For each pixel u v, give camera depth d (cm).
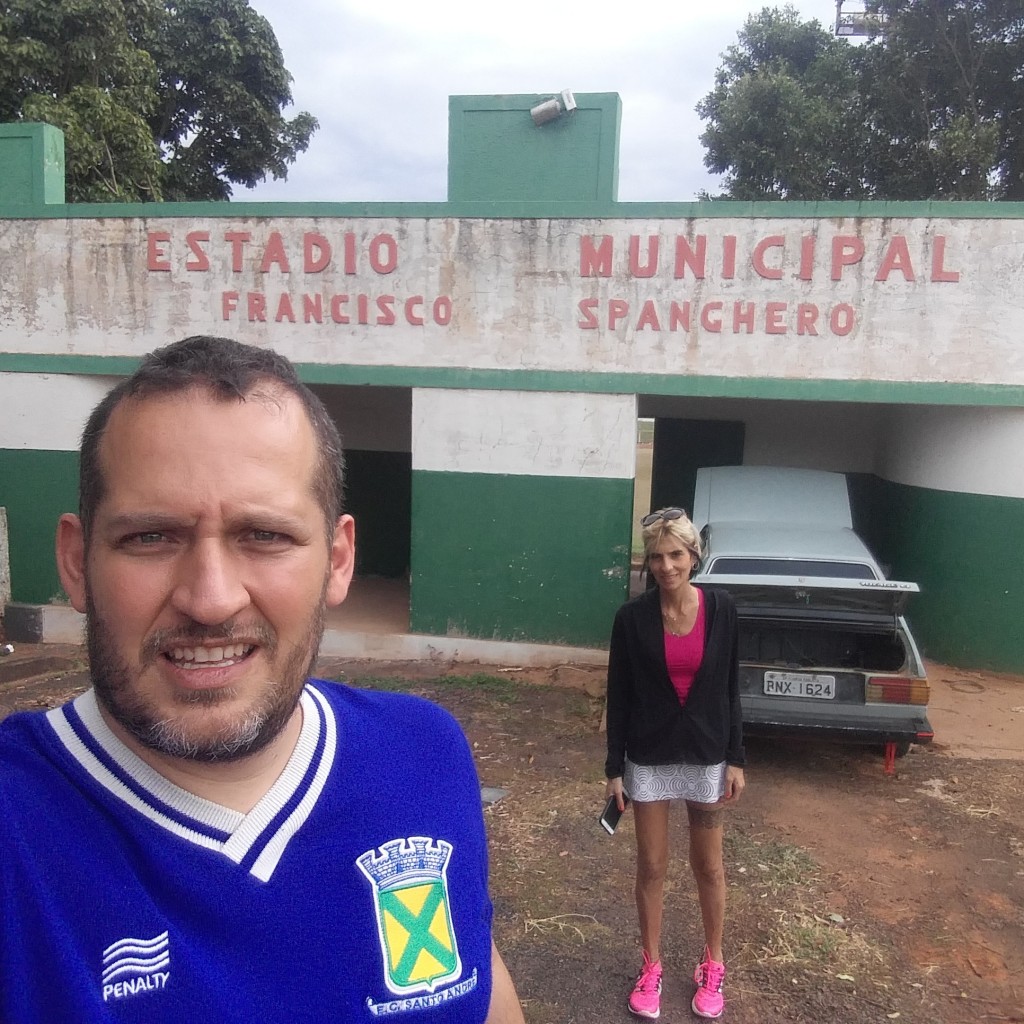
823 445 1069
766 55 2241
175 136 1812
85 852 104
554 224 806
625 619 333
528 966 374
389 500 1196
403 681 790
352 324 846
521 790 556
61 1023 95
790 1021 341
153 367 113
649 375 807
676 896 430
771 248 778
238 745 110
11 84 1348
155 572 109
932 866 463
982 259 753
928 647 855
